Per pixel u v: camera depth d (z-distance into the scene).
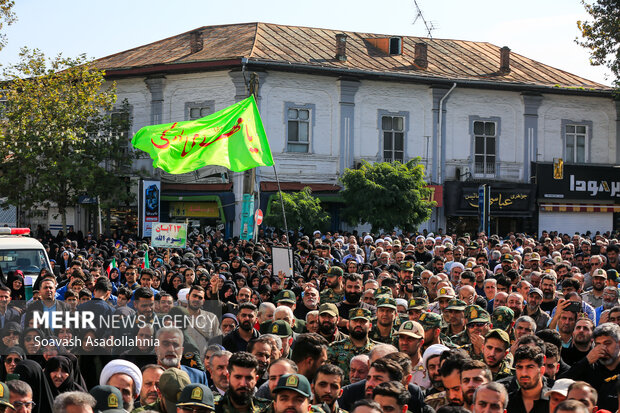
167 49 37.62
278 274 15.39
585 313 11.04
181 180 34.75
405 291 12.92
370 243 23.47
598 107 39.53
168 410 6.65
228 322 9.92
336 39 36.00
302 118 34.75
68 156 33.06
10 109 32.94
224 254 22.27
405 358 7.13
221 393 7.86
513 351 8.66
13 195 33.25
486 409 5.99
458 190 36.38
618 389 6.82
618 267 17.08
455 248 17.88
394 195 31.64
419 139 36.66
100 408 6.02
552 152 38.78
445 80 36.47
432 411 7.10
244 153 18.62
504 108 38.06
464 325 10.12
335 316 9.45
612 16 36.44
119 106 36.22
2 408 5.98
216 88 34.31
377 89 36.00
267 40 36.00
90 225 37.06
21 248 17.70
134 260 17.11
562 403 5.63
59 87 33.47
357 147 35.66
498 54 41.75
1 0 29.23
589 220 38.81
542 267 16.48
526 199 37.41
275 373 6.61
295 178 34.53
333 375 6.74
